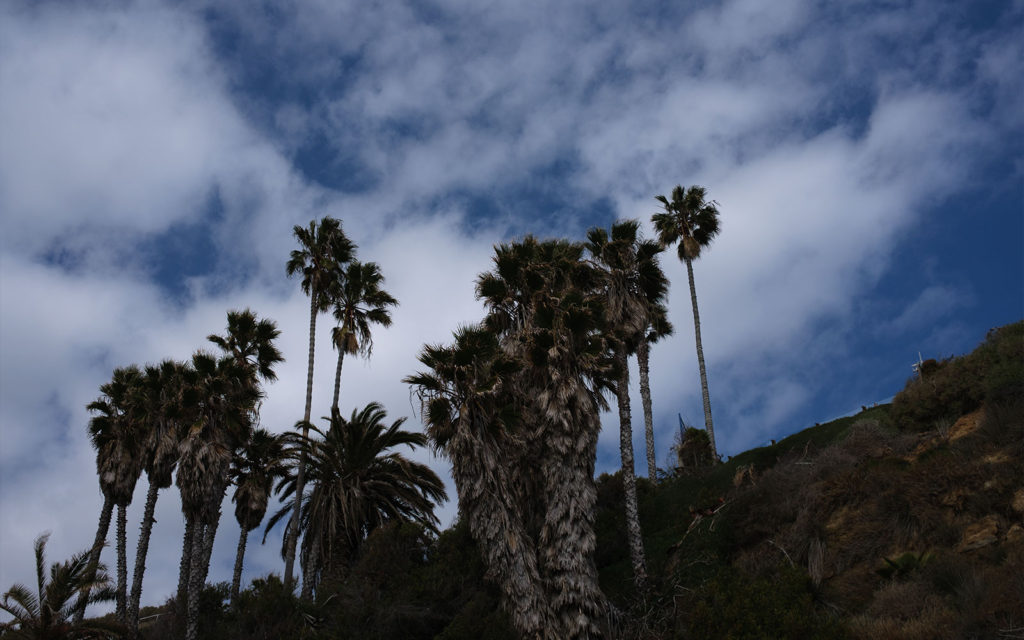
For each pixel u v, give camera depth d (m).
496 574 23.77
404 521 36.03
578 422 25.67
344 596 30.33
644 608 25.19
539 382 26.77
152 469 40.50
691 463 39.84
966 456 21.31
